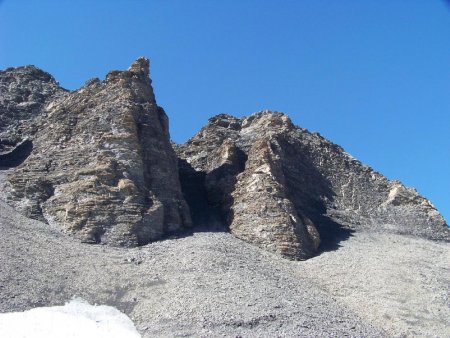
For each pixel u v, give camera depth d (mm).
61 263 45625
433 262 59125
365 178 80500
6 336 35375
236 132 82812
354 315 45469
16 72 81312
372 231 69750
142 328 38719
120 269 46438
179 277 45219
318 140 82562
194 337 37188
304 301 44781
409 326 44969
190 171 72688
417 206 76688
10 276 41781
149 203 55000
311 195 72312
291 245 56656
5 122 71312
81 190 53938
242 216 59438
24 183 55312
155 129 61688
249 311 40500
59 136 60656
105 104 61625
